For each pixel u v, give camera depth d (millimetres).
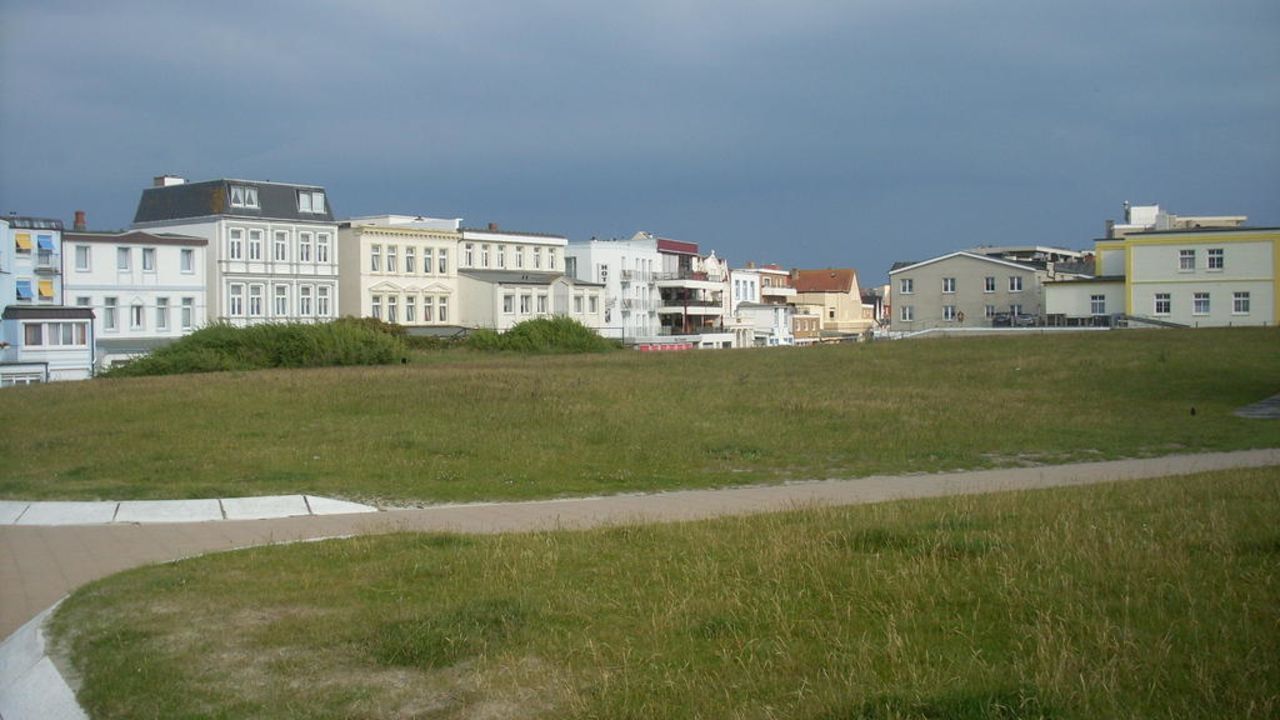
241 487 16703
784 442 21688
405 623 7926
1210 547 9383
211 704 6656
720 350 53469
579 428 22891
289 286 79812
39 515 14758
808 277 144500
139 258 71812
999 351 43344
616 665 6977
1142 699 5965
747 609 8031
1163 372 34844
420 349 61438
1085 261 107938
